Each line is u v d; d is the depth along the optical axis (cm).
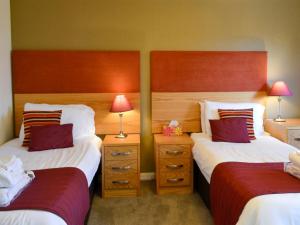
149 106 357
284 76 370
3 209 154
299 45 368
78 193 195
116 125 349
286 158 250
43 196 170
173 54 349
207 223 254
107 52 342
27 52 335
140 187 328
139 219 262
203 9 352
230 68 358
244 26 358
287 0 360
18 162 189
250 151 272
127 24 345
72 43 342
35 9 335
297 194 173
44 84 340
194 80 355
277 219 160
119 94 346
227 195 203
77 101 344
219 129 312
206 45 356
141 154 362
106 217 266
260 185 188
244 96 364
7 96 326
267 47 364
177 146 313
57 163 236
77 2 338
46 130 288
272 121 350
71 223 167
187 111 357
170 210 280
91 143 299
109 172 307
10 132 333
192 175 318
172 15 348
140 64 350
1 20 310
